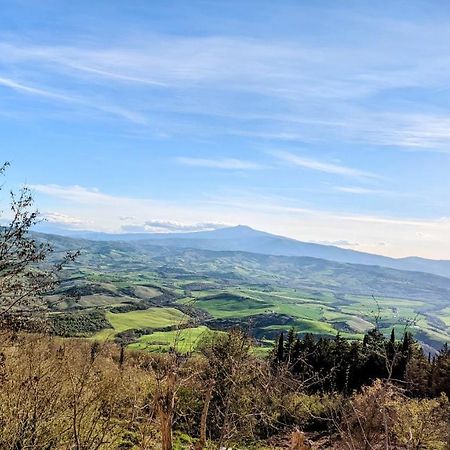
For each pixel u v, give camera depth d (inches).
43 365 245.3
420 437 333.7
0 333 223.6
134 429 263.7
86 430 238.1
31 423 235.1
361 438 271.0
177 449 370.0
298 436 213.8
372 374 1042.7
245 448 399.9
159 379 209.5
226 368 348.8
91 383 237.9
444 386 916.6
